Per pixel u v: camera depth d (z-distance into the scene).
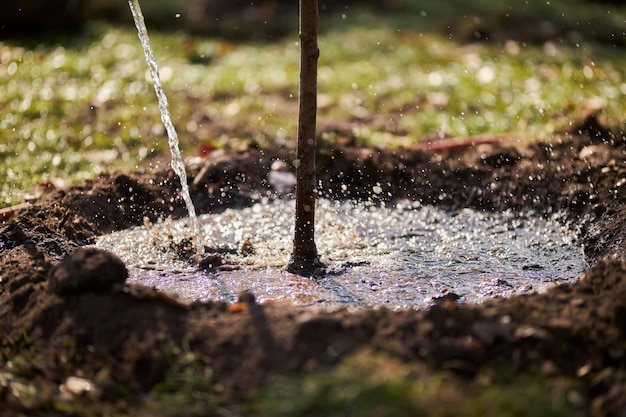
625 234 6.38
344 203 7.67
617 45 14.03
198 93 11.30
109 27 14.40
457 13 15.75
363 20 15.16
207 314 4.63
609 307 4.45
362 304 5.46
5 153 9.06
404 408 3.72
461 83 11.36
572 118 9.12
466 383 4.02
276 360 4.18
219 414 4.01
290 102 11.03
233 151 8.37
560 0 17.34
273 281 5.86
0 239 6.28
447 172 7.99
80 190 7.36
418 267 6.20
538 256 6.50
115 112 10.44
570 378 4.10
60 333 4.67
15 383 4.38
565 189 7.52
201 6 15.30
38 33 14.41
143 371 4.34
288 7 15.74
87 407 4.19
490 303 4.71
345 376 3.88
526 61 12.48
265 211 7.42
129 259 6.36
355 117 10.24
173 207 7.52
